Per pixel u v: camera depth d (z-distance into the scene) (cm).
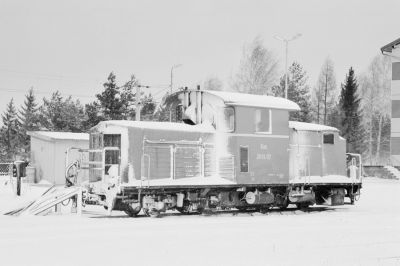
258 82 6625
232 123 2145
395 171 5222
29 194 3069
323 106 7700
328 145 2492
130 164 1917
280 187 2305
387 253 1268
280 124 2272
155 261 1108
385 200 3066
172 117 2306
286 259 1162
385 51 5425
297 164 2372
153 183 1953
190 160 2048
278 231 1575
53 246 1255
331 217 2014
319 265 1111
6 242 1301
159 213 1977
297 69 6912
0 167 5134
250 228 1627
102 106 5841
